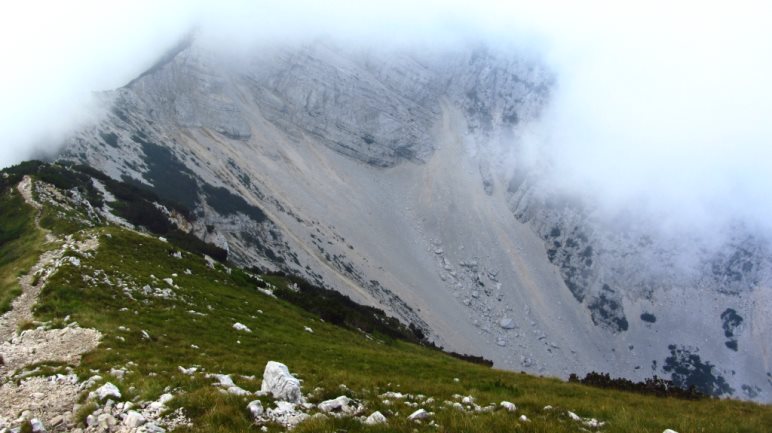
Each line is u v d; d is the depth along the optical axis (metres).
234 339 33.69
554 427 14.38
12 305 30.70
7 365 21.19
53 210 59.62
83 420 14.42
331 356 35.28
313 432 12.98
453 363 40.34
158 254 51.16
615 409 19.59
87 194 77.88
